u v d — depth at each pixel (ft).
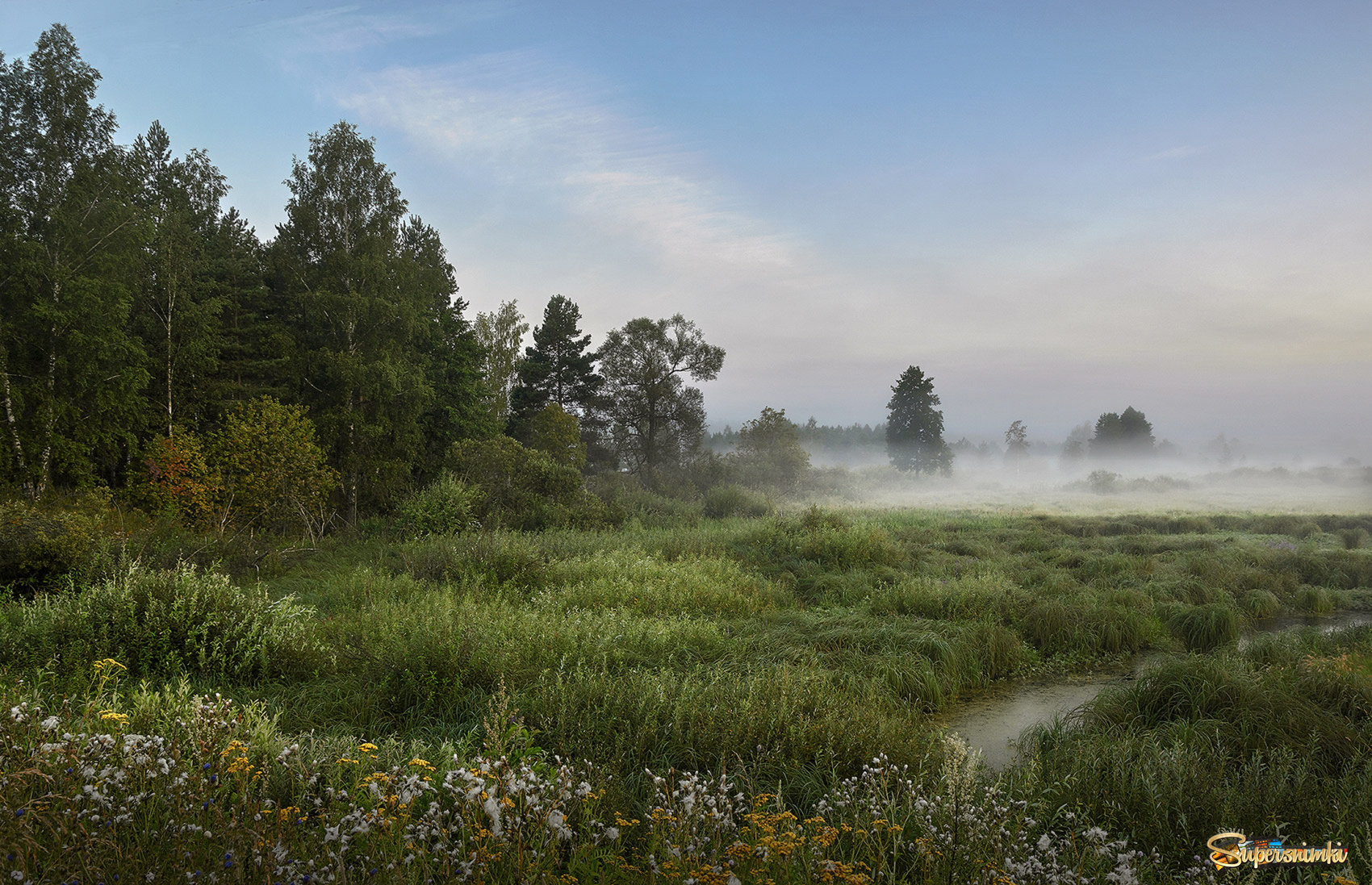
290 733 16.48
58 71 53.78
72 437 54.90
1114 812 13.64
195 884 8.16
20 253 50.44
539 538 52.95
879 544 51.21
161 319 65.77
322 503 62.85
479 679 20.53
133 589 22.56
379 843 9.43
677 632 27.55
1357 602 41.14
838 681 23.26
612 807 12.69
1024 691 26.73
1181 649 32.58
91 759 10.59
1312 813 13.14
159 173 74.84
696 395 133.59
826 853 11.20
